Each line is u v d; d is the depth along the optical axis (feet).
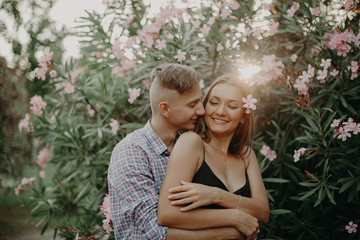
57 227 8.88
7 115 15.89
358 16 8.92
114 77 10.39
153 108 4.82
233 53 8.78
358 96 7.33
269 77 8.38
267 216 4.66
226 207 4.27
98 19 9.54
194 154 4.39
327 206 7.95
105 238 7.77
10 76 16.65
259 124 9.64
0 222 15.29
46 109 10.69
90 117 10.53
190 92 4.58
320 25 8.52
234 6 9.16
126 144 4.64
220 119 4.72
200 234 4.05
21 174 15.92
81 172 9.60
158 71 4.80
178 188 4.10
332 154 7.35
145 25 8.41
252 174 5.15
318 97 7.78
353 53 8.11
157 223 4.14
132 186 4.36
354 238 7.48
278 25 9.28
